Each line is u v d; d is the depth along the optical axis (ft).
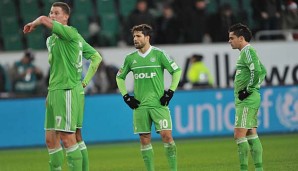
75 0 235.20
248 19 222.07
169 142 112.37
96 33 220.23
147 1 234.99
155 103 111.86
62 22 103.76
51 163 105.60
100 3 237.04
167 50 209.15
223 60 211.20
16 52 206.59
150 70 112.06
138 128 112.68
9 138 188.44
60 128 101.65
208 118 197.88
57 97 101.65
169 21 214.90
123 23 223.71
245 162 113.50
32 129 190.19
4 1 233.55
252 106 113.19
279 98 201.16
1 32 230.27
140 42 111.45
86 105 191.72
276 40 215.92
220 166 136.77
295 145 171.12
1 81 202.28
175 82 112.88
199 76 208.95
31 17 233.35
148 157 112.88
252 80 112.16
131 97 112.88
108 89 203.62
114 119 193.77
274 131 200.75
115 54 207.41
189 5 216.95
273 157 147.23
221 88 199.11
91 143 192.03
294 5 211.00
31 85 200.95
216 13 217.15
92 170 139.13
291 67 215.92
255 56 112.47
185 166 139.03
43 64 207.41
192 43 215.92
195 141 190.39
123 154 167.22
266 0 214.69
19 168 146.51
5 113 188.34
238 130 113.70
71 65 101.91
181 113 195.83
